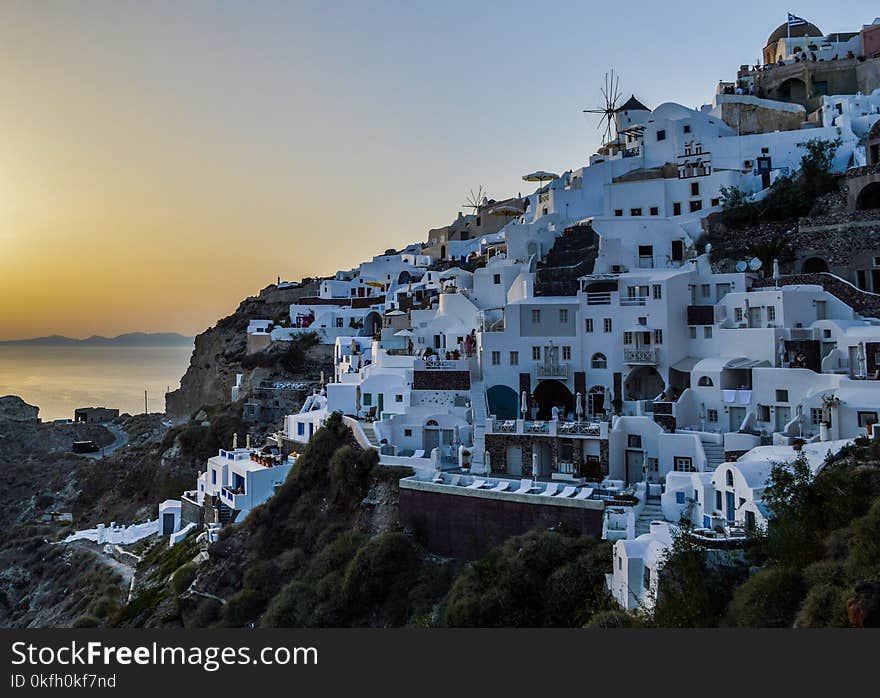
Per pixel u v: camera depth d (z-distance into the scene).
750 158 86.06
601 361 65.69
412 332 82.44
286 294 141.75
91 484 110.62
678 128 90.00
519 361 68.12
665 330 63.12
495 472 56.22
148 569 68.44
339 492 56.97
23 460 129.88
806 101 99.81
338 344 94.75
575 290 71.19
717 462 50.75
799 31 113.06
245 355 115.25
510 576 40.50
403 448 62.44
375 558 48.16
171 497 94.56
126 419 162.88
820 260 69.31
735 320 63.22
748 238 73.75
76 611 67.00
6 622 73.69
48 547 83.50
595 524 43.81
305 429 73.69
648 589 33.50
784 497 33.78
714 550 32.19
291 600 48.84
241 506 64.62
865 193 71.06
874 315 60.38
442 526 49.56
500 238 107.19
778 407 54.28
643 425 54.53
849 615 24.61
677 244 76.62
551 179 109.56
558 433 54.94
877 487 33.44
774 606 27.70
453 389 68.25
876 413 46.59
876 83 97.31
